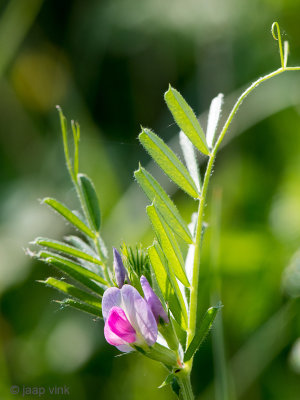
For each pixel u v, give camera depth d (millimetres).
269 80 832
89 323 729
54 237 809
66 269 387
